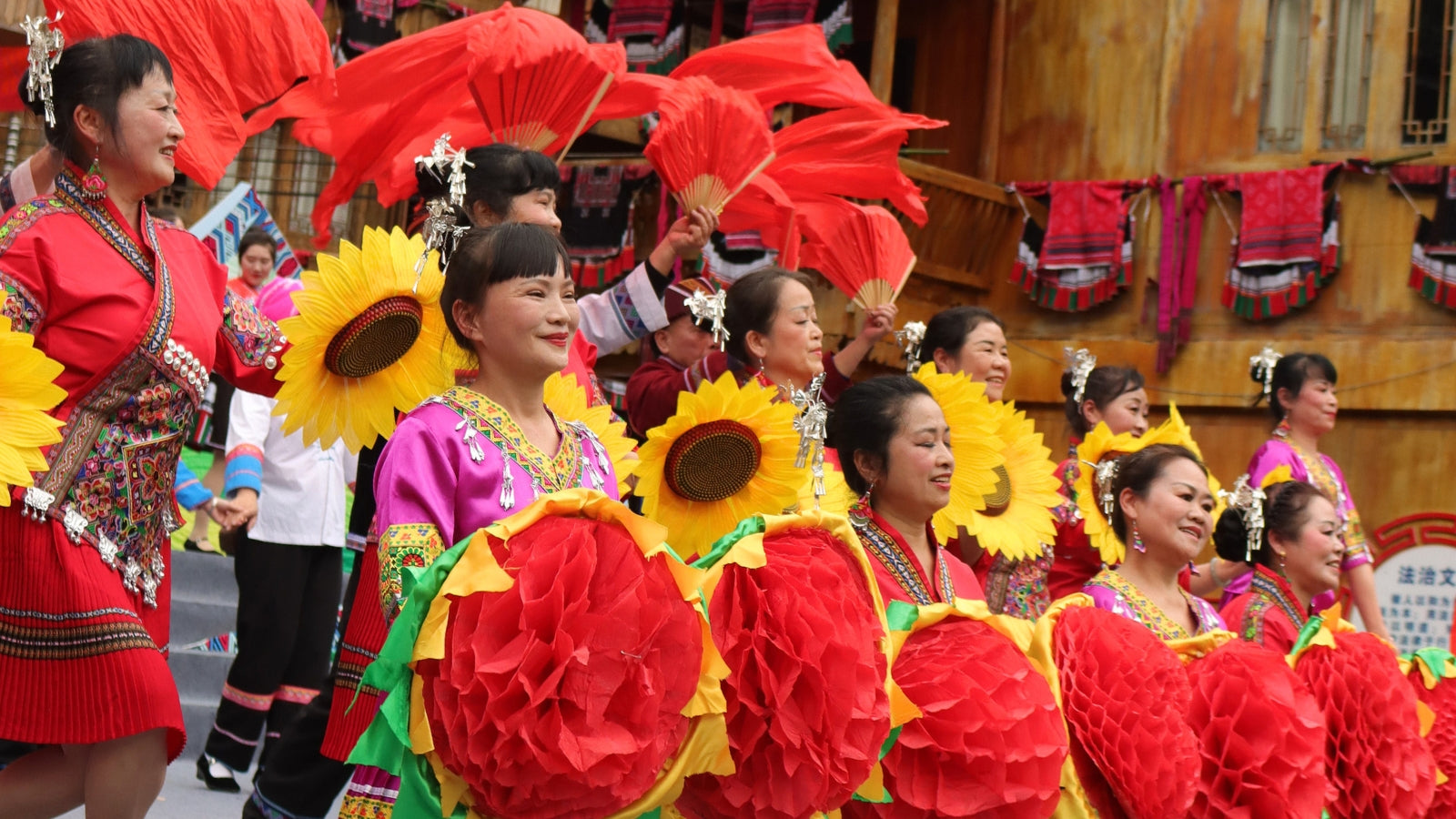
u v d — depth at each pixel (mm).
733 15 17125
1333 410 8297
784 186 6629
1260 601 6633
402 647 2682
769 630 3080
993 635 3564
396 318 3973
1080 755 3762
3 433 3330
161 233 4027
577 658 2725
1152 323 14289
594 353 5199
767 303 5359
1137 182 14422
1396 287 13273
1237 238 13898
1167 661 3910
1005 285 15195
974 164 15711
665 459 4070
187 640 8836
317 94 5453
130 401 3812
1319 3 13805
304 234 14039
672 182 5316
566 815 2777
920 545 4660
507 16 4973
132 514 3834
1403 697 5117
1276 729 4227
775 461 4156
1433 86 13344
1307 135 13773
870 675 3160
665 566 2900
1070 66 15141
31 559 3598
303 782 4785
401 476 3271
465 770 2697
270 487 7062
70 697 3607
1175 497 5508
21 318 3641
